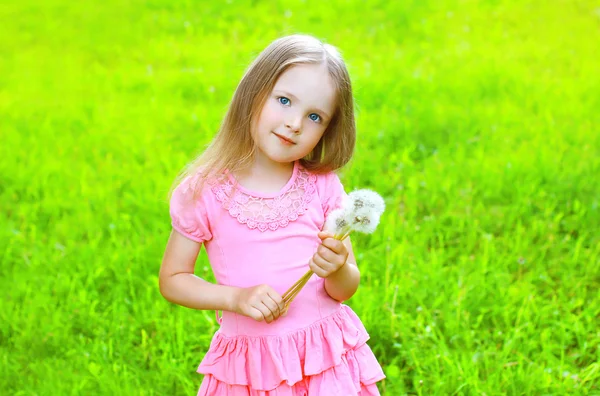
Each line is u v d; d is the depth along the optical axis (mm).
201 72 7969
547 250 4602
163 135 6477
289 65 2518
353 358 2654
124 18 10047
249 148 2617
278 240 2592
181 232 2627
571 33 8875
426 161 5719
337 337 2613
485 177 5430
